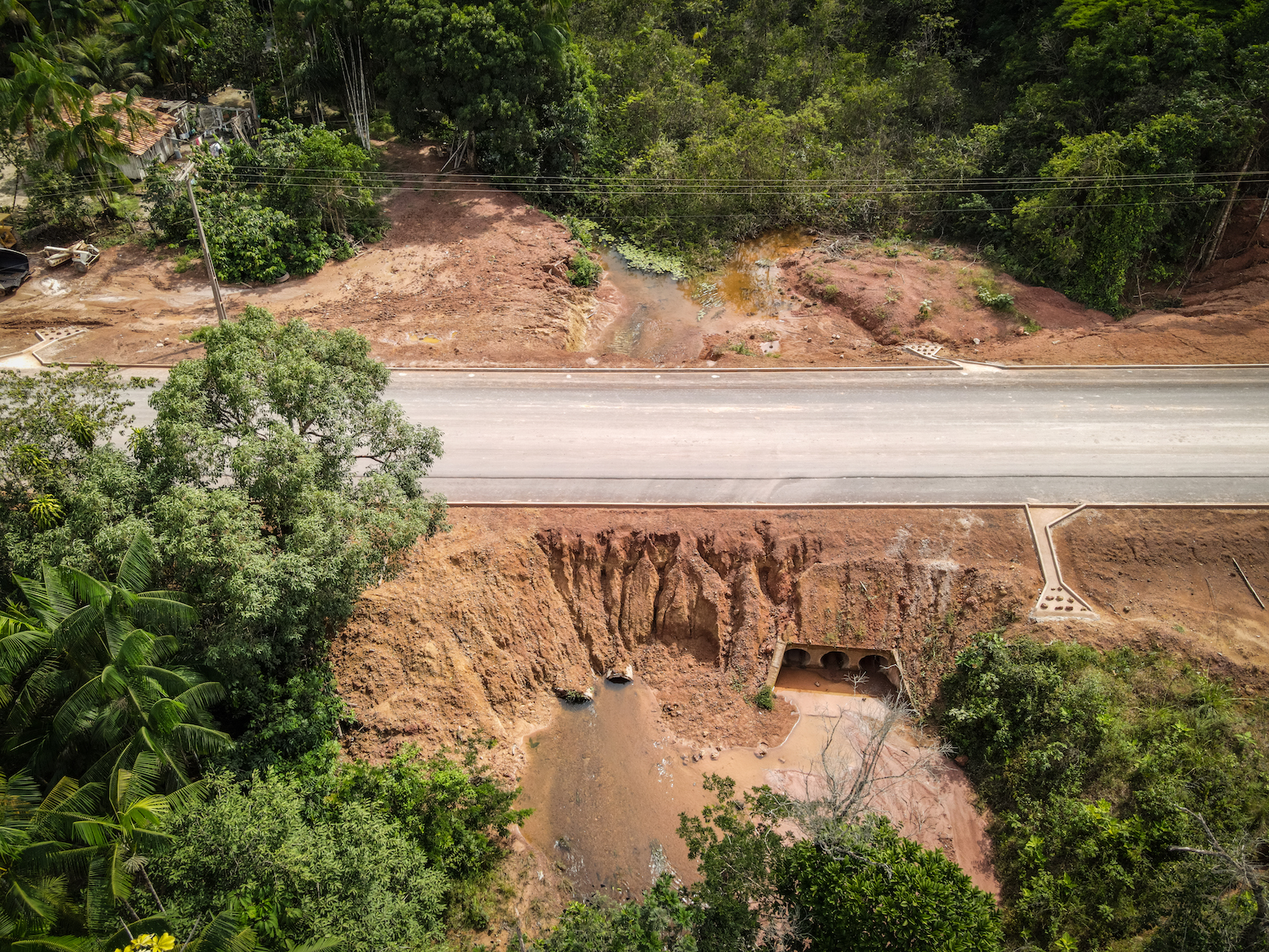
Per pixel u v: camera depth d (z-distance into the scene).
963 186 43.59
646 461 30.41
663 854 23.47
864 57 54.16
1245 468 29.59
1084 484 29.20
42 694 18.41
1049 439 31.02
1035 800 23.44
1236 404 32.34
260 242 40.00
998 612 26.55
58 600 18.27
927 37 54.03
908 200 44.47
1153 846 21.55
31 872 16.69
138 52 53.16
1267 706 23.91
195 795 18.42
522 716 26.41
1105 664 25.02
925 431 31.59
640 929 17.48
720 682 26.98
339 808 20.36
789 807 20.11
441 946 18.81
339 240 42.19
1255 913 18.83
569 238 44.75
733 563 27.81
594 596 27.86
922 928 16.86
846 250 43.53
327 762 22.47
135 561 18.97
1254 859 21.17
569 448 30.92
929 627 26.98
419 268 41.25
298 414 22.88
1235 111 37.22
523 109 45.06
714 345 38.12
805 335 38.56
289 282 40.53
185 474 21.45
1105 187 37.12
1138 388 33.38
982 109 51.25
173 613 19.02
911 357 36.09
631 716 26.59
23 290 39.16
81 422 22.75
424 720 24.75
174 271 40.75
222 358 22.20
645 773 25.30
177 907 16.89
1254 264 39.66
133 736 18.17
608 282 43.66
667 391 33.94
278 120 49.94
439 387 33.81
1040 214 38.81
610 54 52.12
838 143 48.03
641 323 40.88
